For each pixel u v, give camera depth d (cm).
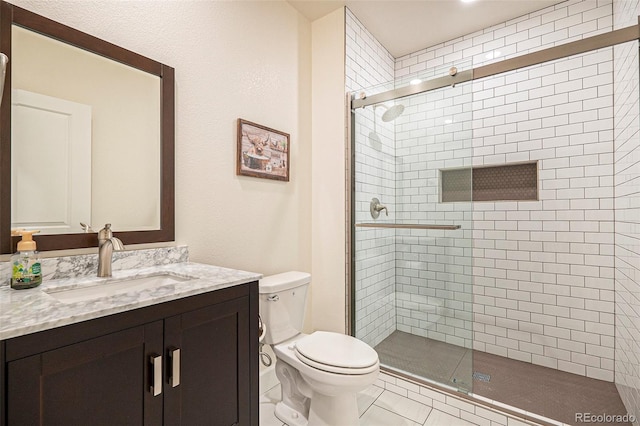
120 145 135
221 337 112
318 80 238
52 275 114
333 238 230
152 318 92
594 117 215
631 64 161
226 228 177
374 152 221
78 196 123
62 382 75
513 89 245
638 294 154
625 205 182
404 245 212
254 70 194
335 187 229
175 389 97
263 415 174
